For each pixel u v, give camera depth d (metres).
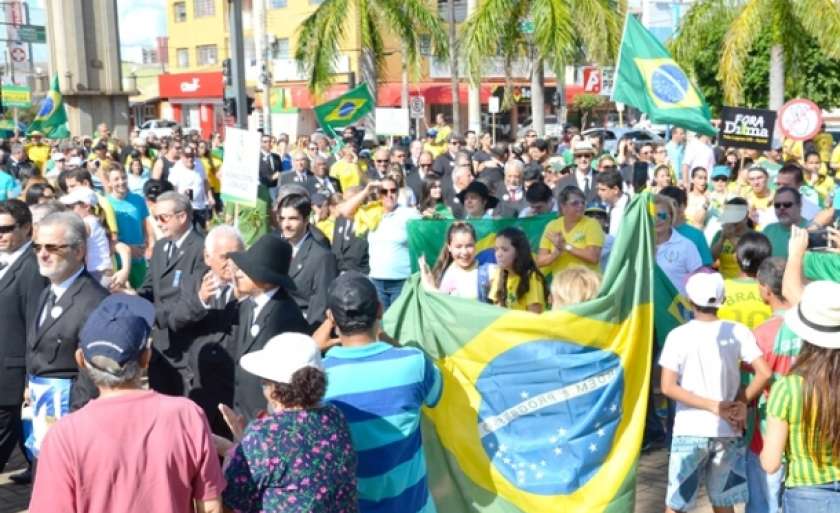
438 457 4.71
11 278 6.02
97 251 7.89
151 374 5.72
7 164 16.83
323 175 15.84
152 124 51.97
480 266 6.86
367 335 4.08
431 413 4.72
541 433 4.82
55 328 5.42
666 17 36.75
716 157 16.48
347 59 46.53
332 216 10.85
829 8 18.55
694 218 8.12
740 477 5.14
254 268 5.05
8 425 6.13
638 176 8.84
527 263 6.53
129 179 15.84
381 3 29.73
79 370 5.12
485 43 22.98
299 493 3.51
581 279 5.07
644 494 6.49
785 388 3.90
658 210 7.22
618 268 4.99
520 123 49.16
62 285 5.52
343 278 4.14
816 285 3.91
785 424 3.91
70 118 30.03
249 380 5.11
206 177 17.17
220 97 56.75
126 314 3.54
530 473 4.80
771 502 5.02
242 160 8.12
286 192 6.64
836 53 18.89
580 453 4.82
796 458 3.92
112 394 3.47
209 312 5.45
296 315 5.23
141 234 9.84
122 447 3.36
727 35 19.55
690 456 5.09
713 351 5.02
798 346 4.86
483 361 4.80
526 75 45.97
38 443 5.54
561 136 27.67
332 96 47.62
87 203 7.93
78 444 3.33
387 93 47.81
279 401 3.63
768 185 11.63
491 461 4.79
